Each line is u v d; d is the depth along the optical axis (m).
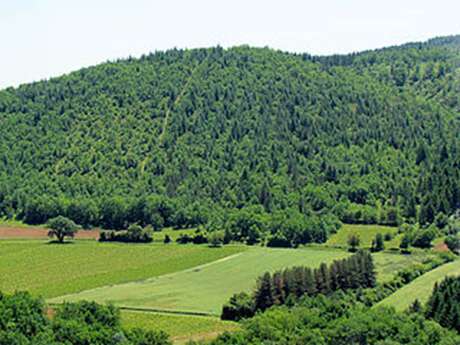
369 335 132.75
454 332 137.75
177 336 156.12
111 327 130.62
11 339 115.44
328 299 165.62
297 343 129.25
